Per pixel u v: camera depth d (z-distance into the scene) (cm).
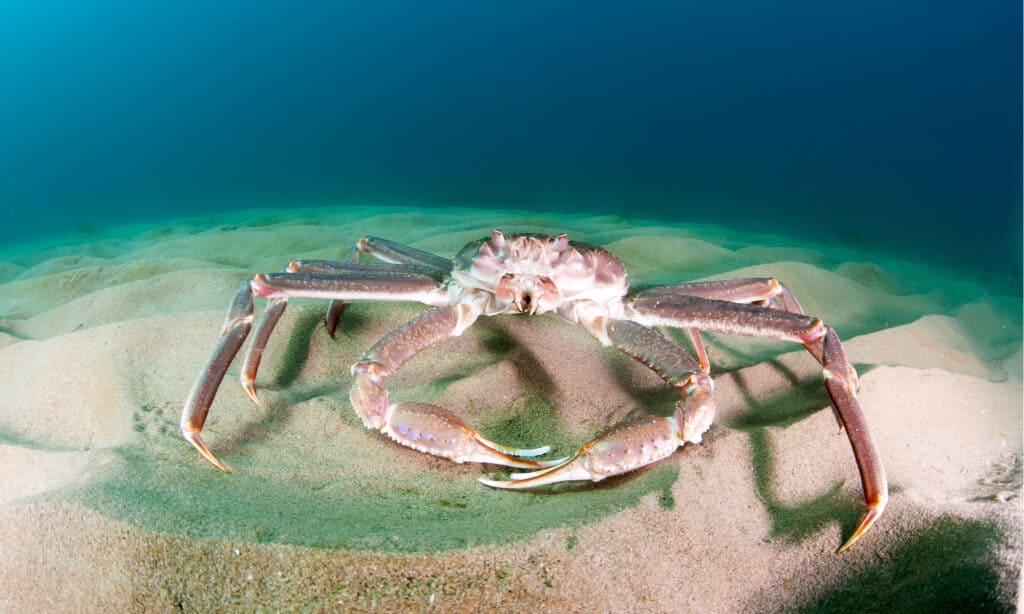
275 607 23
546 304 38
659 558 25
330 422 34
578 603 23
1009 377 47
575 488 29
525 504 28
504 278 38
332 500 28
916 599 26
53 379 38
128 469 29
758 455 31
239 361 41
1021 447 35
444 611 23
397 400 36
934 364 47
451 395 37
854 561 27
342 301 44
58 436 35
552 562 24
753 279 43
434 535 24
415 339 35
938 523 27
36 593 25
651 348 35
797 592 26
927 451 34
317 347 43
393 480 30
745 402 39
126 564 24
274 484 29
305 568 23
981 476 33
